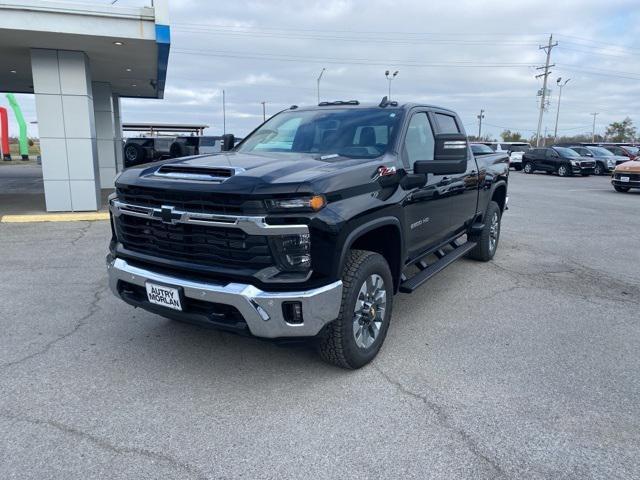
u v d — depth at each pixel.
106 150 16.81
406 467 2.65
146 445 2.81
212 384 3.50
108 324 4.55
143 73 14.45
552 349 4.16
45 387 3.42
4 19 9.16
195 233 3.24
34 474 2.55
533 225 10.52
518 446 2.83
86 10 9.45
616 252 7.91
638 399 3.36
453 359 3.94
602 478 2.58
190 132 36.84
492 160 6.87
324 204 3.12
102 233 8.84
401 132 4.28
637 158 20.02
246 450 2.77
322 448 2.80
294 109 5.27
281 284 3.04
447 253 5.68
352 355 3.55
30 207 11.67
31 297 5.28
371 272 3.59
